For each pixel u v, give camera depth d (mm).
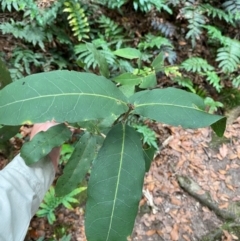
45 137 756
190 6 3203
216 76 3123
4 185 701
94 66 2713
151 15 3229
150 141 2648
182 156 2869
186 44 3340
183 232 2469
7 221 656
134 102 667
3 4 2662
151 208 2541
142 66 3037
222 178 2811
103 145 667
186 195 2678
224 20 3498
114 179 639
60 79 619
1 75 829
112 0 3023
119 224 622
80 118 604
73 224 2309
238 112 3189
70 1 2812
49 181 805
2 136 879
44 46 2898
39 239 2096
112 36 3094
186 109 646
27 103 591
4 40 2824
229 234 2482
